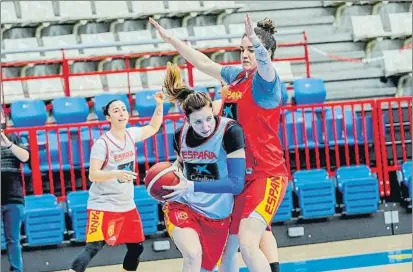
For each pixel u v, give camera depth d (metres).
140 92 13.71
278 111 6.68
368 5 17.27
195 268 6.45
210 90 15.25
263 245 7.03
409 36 16.77
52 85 15.22
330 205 11.71
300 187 11.65
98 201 8.62
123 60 15.74
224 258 6.93
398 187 12.18
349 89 16.16
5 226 9.73
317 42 16.67
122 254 11.09
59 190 11.97
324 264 10.15
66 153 11.97
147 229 11.13
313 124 12.17
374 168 12.21
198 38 13.05
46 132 11.24
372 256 10.52
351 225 11.87
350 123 12.95
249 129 6.62
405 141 13.14
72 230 11.13
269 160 6.62
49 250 10.92
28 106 13.25
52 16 16.30
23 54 15.52
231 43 16.30
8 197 9.66
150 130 8.99
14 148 9.60
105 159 8.57
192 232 6.50
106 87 15.43
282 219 11.55
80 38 16.14
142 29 16.61
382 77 16.36
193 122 6.43
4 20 15.77
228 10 16.64
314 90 13.82
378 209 12.03
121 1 16.80
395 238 11.80
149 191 6.42
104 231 8.58
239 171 6.39
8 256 9.78
